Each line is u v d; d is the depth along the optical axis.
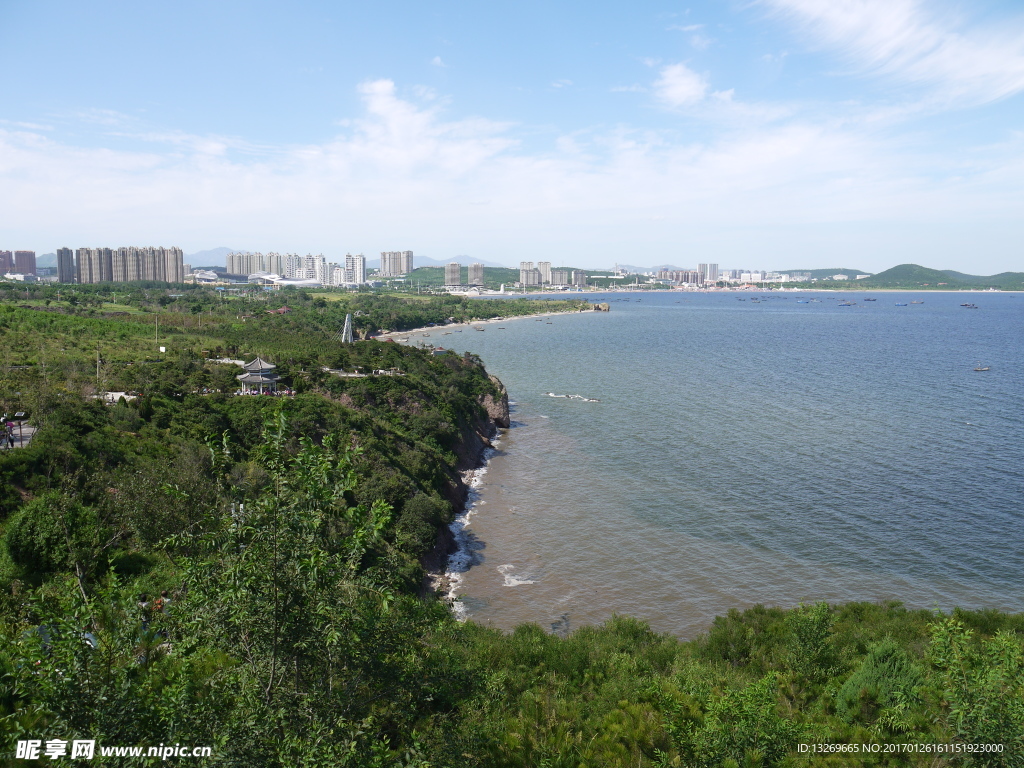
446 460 71.56
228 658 16.52
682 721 19.81
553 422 98.50
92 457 43.72
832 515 59.28
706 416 100.38
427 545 50.38
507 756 19.75
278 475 14.85
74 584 15.40
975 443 82.00
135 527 28.23
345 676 15.69
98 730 11.88
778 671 27.50
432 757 15.92
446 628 27.64
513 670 28.00
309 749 12.93
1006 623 34.81
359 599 15.48
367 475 55.34
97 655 12.97
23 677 12.62
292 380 81.75
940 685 20.44
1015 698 16.09
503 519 60.09
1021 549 51.97
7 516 35.50
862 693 23.30
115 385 72.88
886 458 76.00
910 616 36.28
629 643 33.16
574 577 48.81
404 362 105.50
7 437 48.50
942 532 55.31
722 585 47.31
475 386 100.31
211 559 14.84
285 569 14.30
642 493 66.31
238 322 152.12
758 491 65.81
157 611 16.48
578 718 22.92
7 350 83.88
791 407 106.19
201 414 60.69
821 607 30.66
